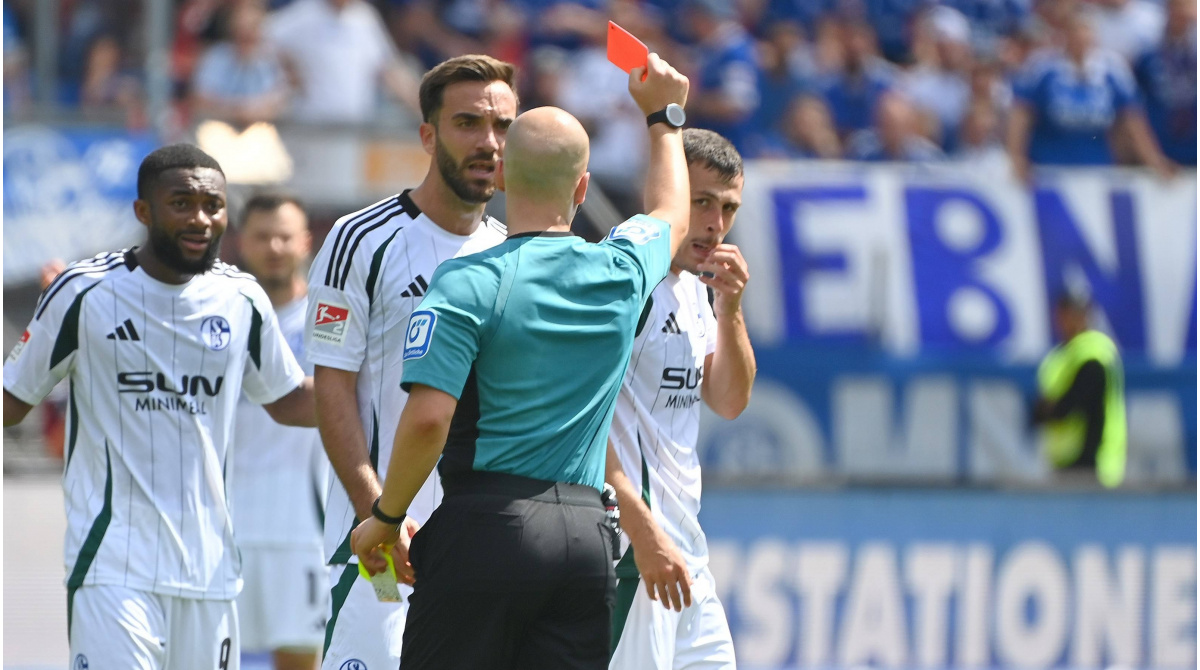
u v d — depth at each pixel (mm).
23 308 29203
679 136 12875
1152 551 28844
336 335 13547
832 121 37844
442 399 10945
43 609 26594
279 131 30625
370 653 13727
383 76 35562
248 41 34344
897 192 29781
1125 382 29766
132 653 14516
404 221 13727
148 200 14930
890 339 29469
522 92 38125
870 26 40500
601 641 11688
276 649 20703
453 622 11266
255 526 20594
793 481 28812
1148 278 30016
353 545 11797
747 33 39625
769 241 29469
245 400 20688
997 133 37125
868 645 28281
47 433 29672
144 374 14969
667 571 13203
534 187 11602
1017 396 29547
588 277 11492
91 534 14766
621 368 11742
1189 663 28594
